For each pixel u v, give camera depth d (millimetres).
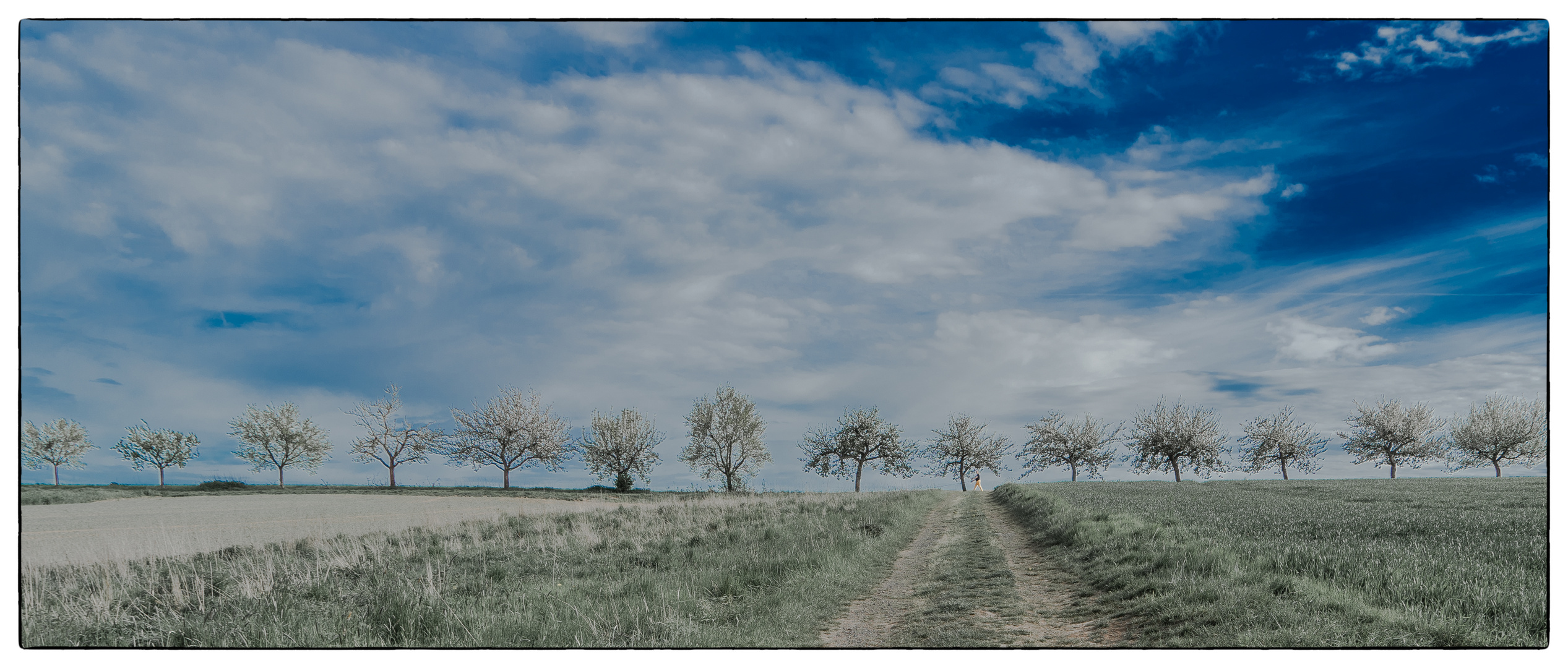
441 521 26547
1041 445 80875
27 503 39625
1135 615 10562
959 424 80812
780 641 10547
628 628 10773
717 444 66562
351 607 11484
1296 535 15836
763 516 25391
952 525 24781
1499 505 22078
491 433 64438
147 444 54969
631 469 64000
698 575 13844
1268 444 72375
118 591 13000
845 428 74625
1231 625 9375
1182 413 75125
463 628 10625
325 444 61906
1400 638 8711
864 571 15234
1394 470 66625
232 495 49375
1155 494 34156
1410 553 12609
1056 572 14391
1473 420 63062
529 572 14773
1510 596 9727
